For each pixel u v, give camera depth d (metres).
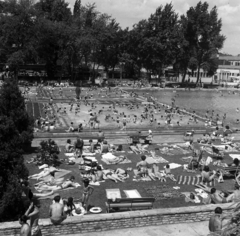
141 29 98.50
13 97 19.86
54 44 87.69
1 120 14.45
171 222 13.83
